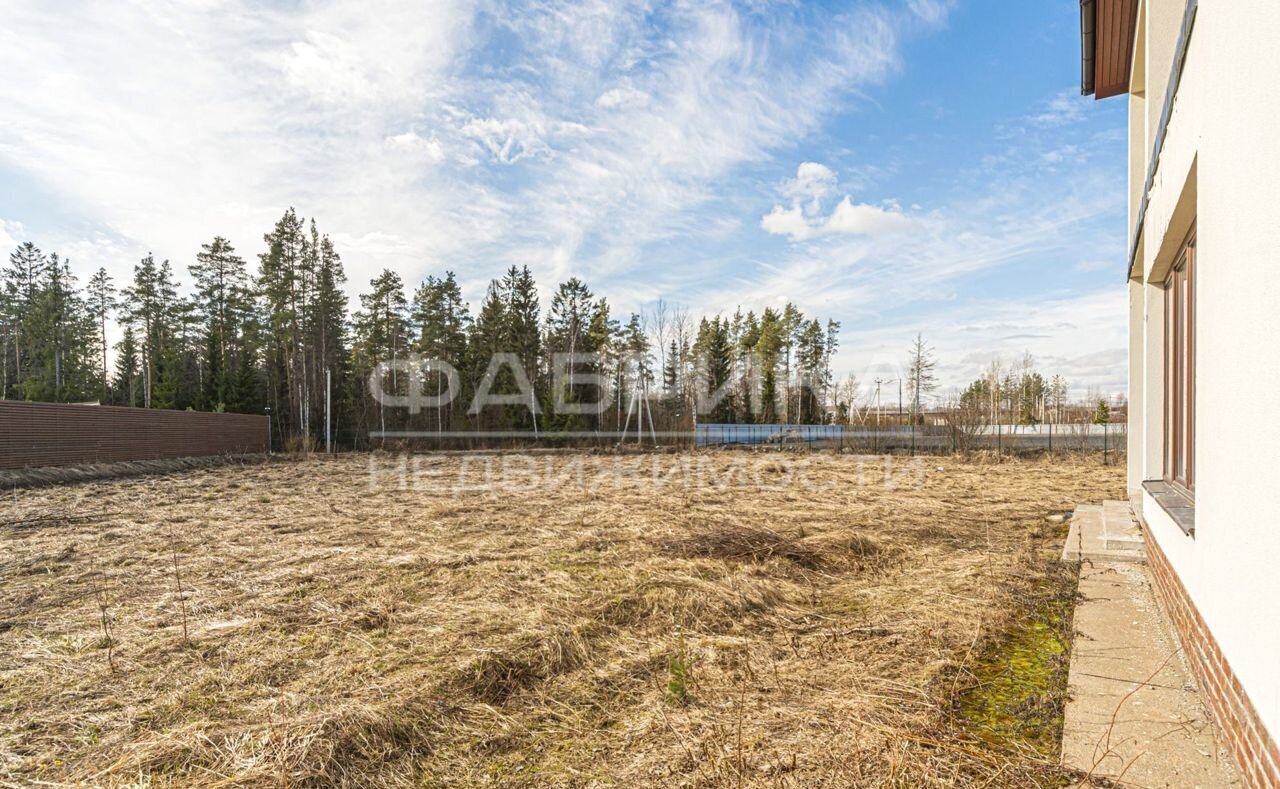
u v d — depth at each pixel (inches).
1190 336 152.3
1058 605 179.6
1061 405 1619.1
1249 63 75.7
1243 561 80.8
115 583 215.8
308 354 1210.0
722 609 181.0
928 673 135.0
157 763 101.0
